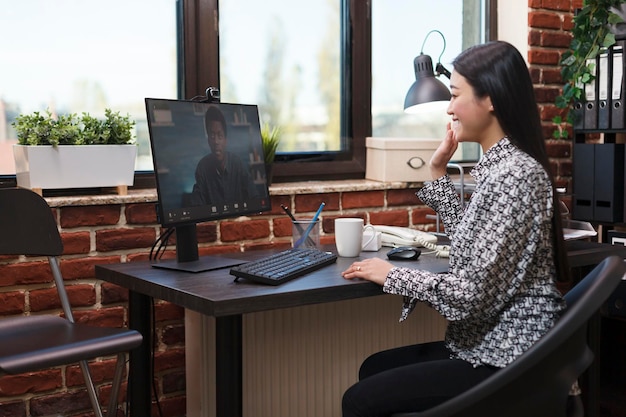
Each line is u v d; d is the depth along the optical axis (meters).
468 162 3.59
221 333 1.90
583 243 2.62
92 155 2.53
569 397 1.80
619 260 1.63
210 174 2.25
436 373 1.85
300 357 2.70
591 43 3.23
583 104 3.31
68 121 2.56
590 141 3.64
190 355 2.65
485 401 1.53
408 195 3.18
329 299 1.95
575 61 3.31
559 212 1.83
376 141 3.18
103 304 2.60
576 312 1.49
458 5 3.52
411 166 3.15
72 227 2.53
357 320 2.80
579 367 1.61
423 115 3.47
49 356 1.83
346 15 3.24
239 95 3.03
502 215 1.76
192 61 2.90
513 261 1.77
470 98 1.90
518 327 1.79
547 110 3.52
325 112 3.22
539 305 1.79
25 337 2.00
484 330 1.84
